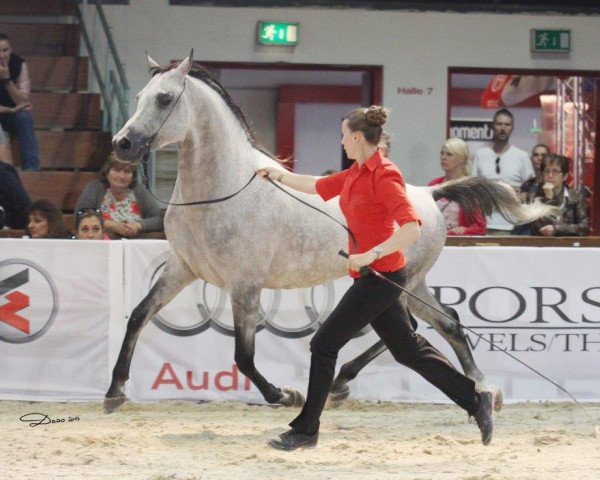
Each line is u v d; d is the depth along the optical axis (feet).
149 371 41.70
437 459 30.94
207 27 64.18
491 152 62.80
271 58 64.59
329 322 29.12
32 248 41.29
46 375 41.57
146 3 63.98
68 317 41.50
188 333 41.83
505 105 83.15
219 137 35.06
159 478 27.32
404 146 65.41
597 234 72.49
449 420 38.75
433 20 65.21
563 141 79.25
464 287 42.19
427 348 29.73
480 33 65.46
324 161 89.10
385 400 42.55
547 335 42.42
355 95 88.22
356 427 36.99
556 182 52.11
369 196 28.53
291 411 40.52
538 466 29.76
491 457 31.12
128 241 41.42
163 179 56.54
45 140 60.64
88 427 36.19
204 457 31.01
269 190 35.70
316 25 64.75
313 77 86.63
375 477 28.02
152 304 36.22
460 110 83.41
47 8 64.08
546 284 42.34
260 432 35.50
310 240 36.29
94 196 47.32
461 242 45.39
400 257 29.12
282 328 41.93
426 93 65.36
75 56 63.21
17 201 51.26
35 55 63.21
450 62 65.41
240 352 35.60
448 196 39.34
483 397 30.42
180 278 36.35
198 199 35.09
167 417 38.60
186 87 34.50
